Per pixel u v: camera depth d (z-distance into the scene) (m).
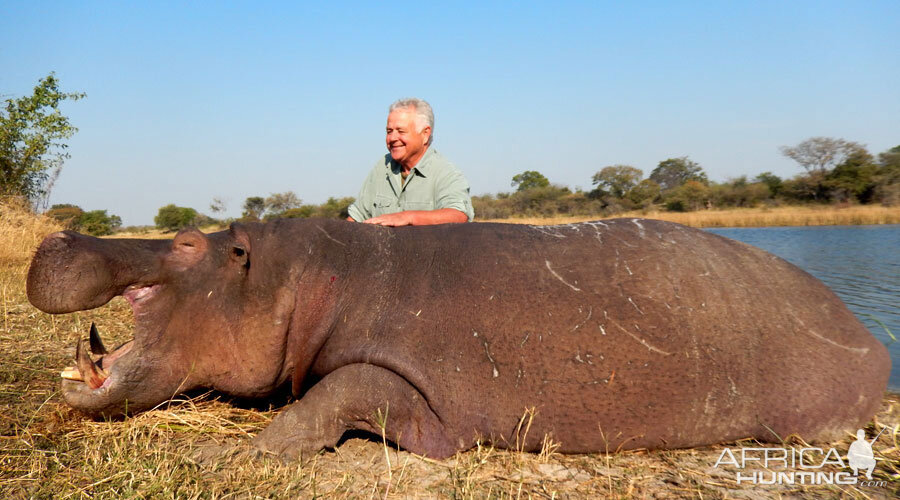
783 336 3.75
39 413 3.81
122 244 3.59
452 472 3.31
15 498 2.82
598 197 70.81
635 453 3.62
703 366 3.59
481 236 4.04
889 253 14.10
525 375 3.54
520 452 3.60
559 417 3.54
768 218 39.91
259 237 3.87
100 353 3.90
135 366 3.61
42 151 16.12
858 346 3.86
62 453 3.30
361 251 3.96
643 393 3.55
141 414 3.78
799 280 4.08
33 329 5.86
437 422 3.58
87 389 3.57
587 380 3.53
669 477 3.30
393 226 4.36
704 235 4.23
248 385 3.81
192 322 3.68
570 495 3.07
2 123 15.77
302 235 3.92
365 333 3.68
